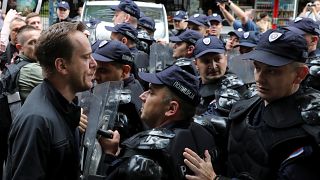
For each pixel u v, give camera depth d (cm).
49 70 181
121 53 270
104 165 200
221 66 289
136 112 246
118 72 270
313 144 159
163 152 169
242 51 417
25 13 577
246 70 289
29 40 288
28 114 172
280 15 907
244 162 179
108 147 207
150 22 566
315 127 161
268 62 170
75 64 180
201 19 589
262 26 823
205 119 210
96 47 276
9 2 609
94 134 191
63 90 183
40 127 169
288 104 173
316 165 159
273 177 168
